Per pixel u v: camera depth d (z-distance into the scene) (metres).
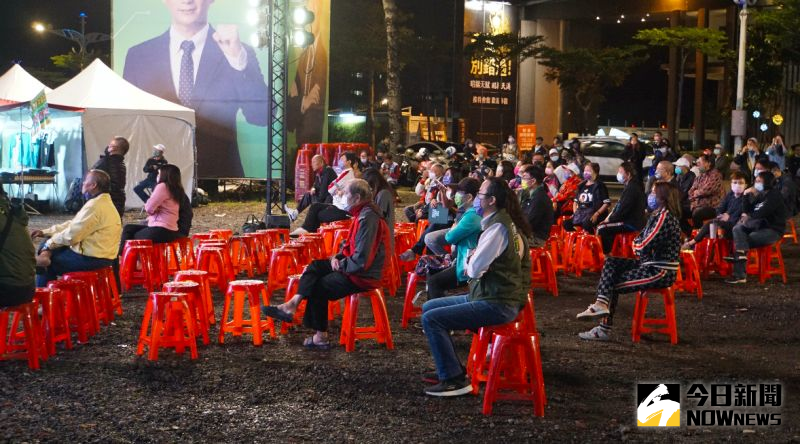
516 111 64.62
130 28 23.72
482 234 6.28
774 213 12.16
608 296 8.47
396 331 8.73
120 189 11.05
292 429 5.81
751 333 9.01
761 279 12.29
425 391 6.59
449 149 28.66
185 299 7.46
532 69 65.12
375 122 51.38
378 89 64.56
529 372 6.34
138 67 23.80
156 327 7.41
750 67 44.62
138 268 11.09
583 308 10.20
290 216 15.66
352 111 57.75
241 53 23.73
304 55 25.47
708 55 51.88
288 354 7.73
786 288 11.81
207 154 23.92
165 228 10.70
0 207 6.90
